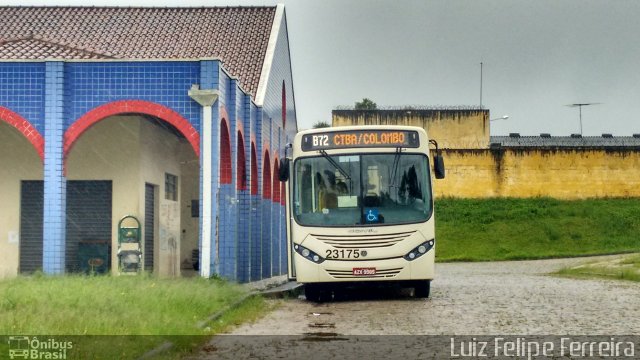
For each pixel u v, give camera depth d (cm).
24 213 2384
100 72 1984
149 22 3170
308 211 1702
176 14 3244
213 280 1803
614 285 2238
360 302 1717
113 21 3145
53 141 1962
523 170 5531
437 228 5275
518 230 5231
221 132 2109
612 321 1288
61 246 1952
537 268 3666
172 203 2733
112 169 2381
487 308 1534
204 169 1947
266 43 3075
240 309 1482
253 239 2572
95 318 1097
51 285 1507
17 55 2053
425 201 1700
